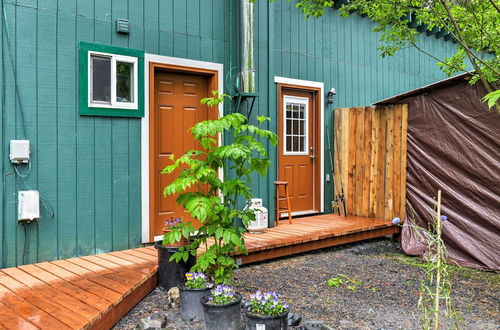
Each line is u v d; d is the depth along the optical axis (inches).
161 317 122.1
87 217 175.8
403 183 244.7
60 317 106.7
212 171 130.6
